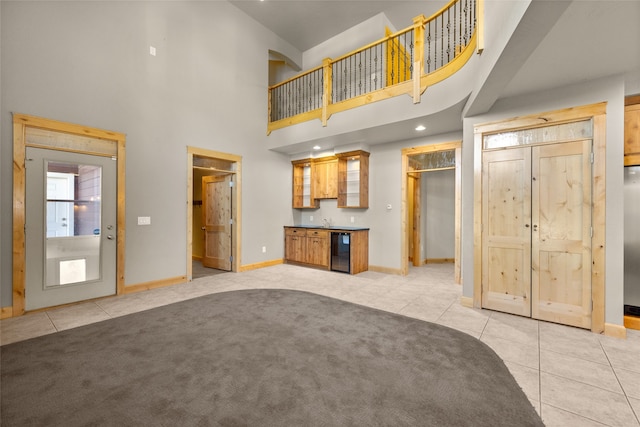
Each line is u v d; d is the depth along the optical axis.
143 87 4.19
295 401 1.72
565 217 2.96
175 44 4.58
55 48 3.40
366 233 5.82
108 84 3.83
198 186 7.12
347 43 6.17
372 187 5.84
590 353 2.36
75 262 3.58
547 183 3.06
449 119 4.15
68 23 3.50
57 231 3.45
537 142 3.12
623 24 1.95
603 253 2.74
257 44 5.92
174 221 4.55
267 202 6.16
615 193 2.70
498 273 3.35
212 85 5.10
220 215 5.86
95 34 3.72
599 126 2.76
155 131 4.32
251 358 2.23
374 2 5.36
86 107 3.63
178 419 1.56
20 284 3.17
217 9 5.18
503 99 3.27
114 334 2.66
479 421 1.56
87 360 2.18
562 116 2.93
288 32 6.29
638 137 2.83
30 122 3.22
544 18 1.78
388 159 5.63
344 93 5.88
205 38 5.00
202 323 2.94
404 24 6.10
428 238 6.89
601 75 2.72
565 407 1.69
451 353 2.33
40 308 3.31
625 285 2.94
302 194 6.89
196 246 7.18
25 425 1.51
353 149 5.67
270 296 3.94
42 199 3.34
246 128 5.70
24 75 3.19
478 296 3.47
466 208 3.57
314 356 2.27
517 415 1.61
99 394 1.77
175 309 3.38
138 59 4.14
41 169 3.33
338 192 5.98
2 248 3.09
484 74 2.67
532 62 2.48
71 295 3.55
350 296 3.98
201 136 4.92
